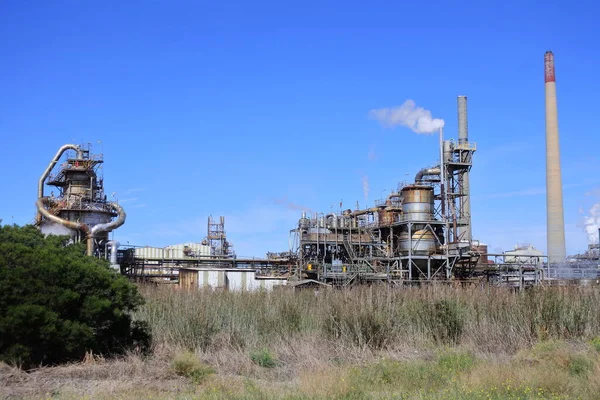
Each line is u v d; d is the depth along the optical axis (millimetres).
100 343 23625
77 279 22172
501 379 17859
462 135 78812
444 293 33031
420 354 25859
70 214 64562
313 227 72875
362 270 69188
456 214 77375
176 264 76688
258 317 29688
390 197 78250
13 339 20578
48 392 17453
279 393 16953
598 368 18156
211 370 21531
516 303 31922
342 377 18375
